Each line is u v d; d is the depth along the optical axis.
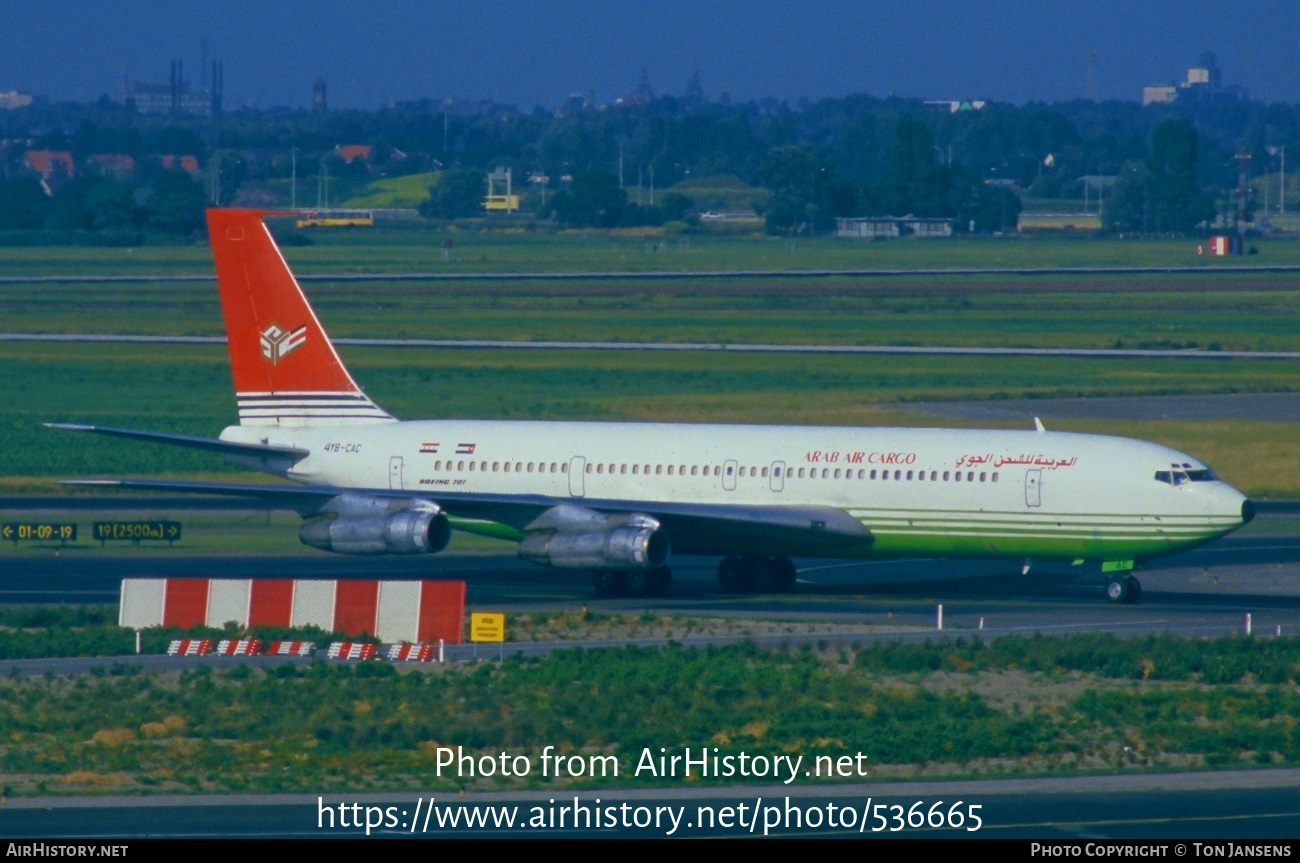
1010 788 132.38
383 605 193.25
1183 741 146.75
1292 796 129.25
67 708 159.00
